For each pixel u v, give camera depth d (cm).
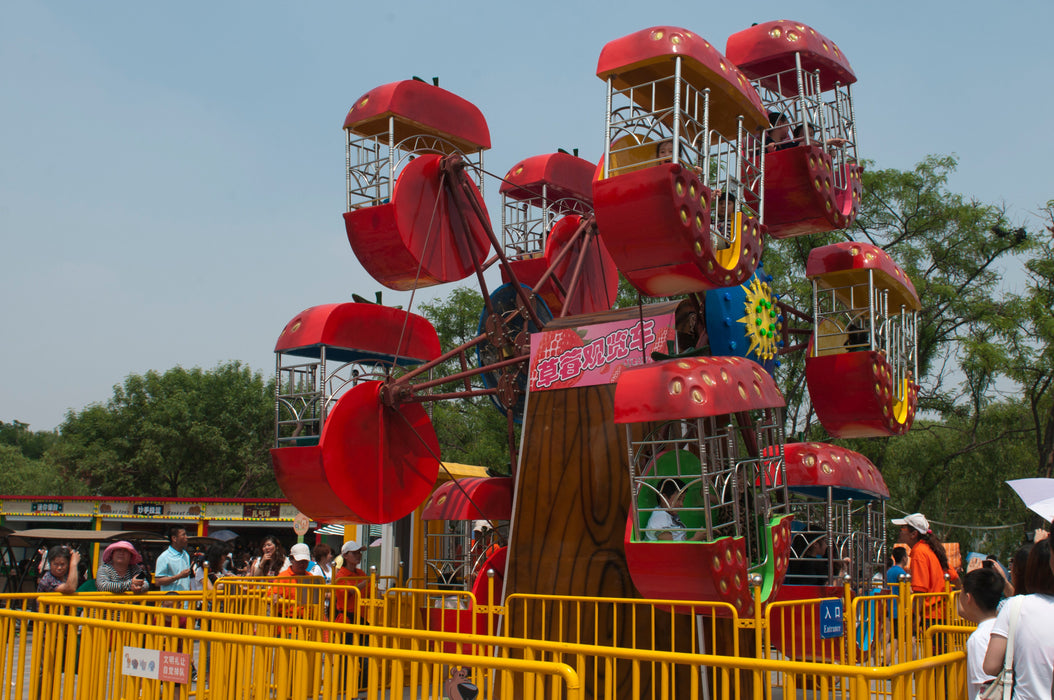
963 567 1941
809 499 1594
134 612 928
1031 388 3159
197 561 1605
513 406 1366
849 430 1373
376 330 1330
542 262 1559
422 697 600
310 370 1295
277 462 1241
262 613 1206
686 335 1168
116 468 5897
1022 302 3041
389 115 1261
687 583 892
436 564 1529
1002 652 526
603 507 1093
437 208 1319
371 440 1273
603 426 1127
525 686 509
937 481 3122
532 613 1096
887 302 1398
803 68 1289
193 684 1145
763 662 507
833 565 1426
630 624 1033
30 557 3672
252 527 4106
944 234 3145
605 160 988
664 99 1062
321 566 1473
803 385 3072
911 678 515
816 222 1264
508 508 1365
